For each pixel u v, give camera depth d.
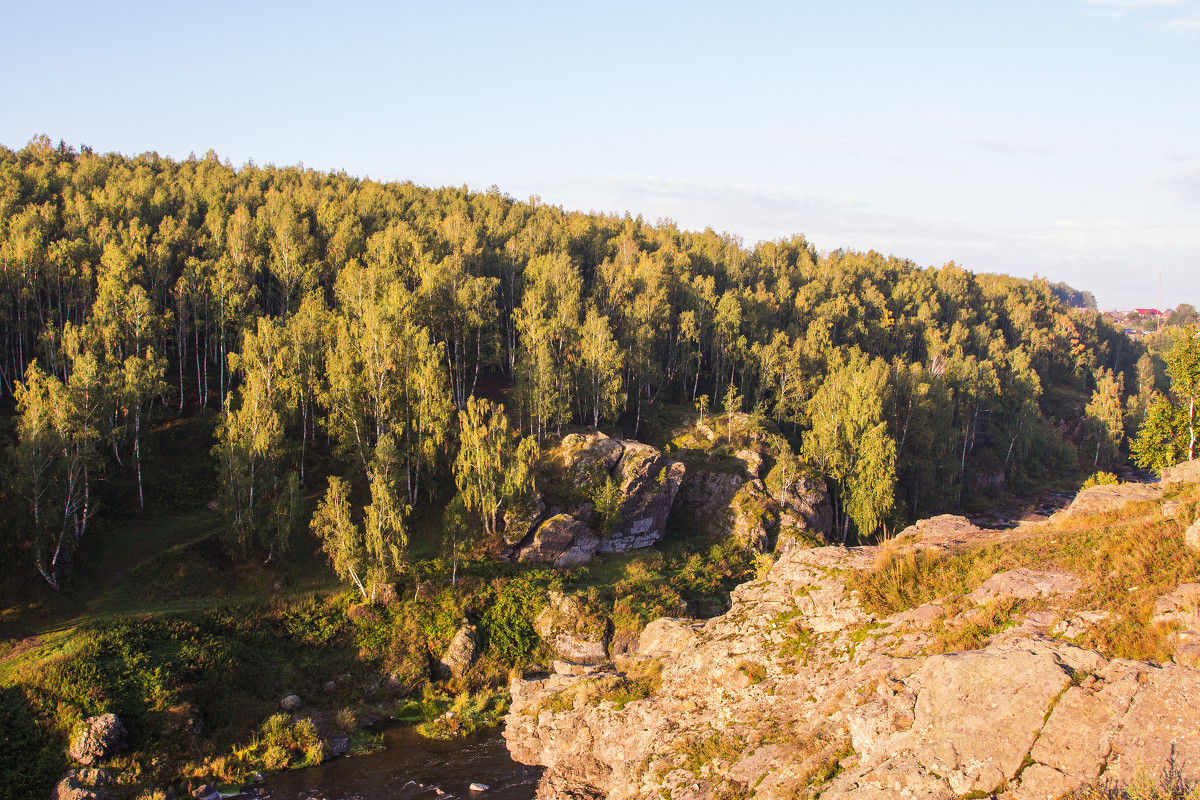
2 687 41.16
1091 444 133.62
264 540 60.03
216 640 49.56
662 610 60.56
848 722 24.22
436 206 143.62
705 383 112.94
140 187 115.25
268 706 47.00
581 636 56.56
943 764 20.30
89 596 53.09
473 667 53.91
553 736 37.28
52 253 81.44
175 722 42.19
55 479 55.03
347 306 84.44
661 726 31.03
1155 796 16.78
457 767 40.88
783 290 135.88
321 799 37.84
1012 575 27.20
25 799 36.28
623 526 73.69
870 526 79.75
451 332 90.94
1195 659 19.45
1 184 105.81
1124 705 19.02
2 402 75.44
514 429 84.31
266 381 70.50
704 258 139.88
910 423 98.25
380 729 47.22
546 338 91.62
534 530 68.44
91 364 60.72
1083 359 165.25
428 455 69.69
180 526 64.44
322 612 55.59
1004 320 178.25
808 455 86.62
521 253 114.50
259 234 100.50
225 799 38.06
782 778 23.73
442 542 65.31
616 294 108.62
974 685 21.64
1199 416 52.66
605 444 77.81
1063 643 22.06
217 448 64.19
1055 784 18.34
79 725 39.53
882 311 143.75
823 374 107.31
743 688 30.00
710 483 82.81
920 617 27.62
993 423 126.56
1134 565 24.62
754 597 35.78
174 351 92.38
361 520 66.38
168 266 91.81
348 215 114.00
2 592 50.28
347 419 70.62
